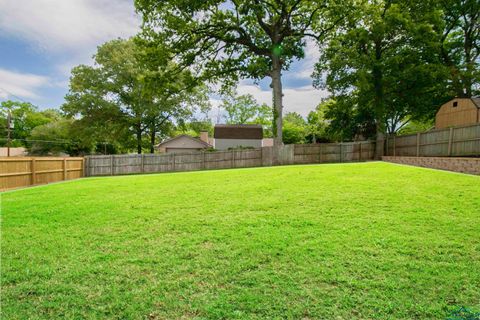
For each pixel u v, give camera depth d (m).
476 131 11.48
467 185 5.89
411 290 2.18
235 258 2.82
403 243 3.05
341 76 19.98
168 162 20.14
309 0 17.72
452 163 9.62
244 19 18.48
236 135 30.84
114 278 2.49
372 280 2.33
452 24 20.81
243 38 19.23
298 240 3.23
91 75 28.81
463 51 21.97
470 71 18.52
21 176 11.79
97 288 2.34
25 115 47.66
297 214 4.29
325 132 28.17
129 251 3.08
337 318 1.88
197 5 16.58
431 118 22.86
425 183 6.30
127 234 3.65
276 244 3.13
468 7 19.66
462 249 2.88
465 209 4.23
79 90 28.98
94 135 29.75
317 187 6.36
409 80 18.20
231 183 7.61
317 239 3.24
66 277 2.53
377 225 3.65
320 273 2.47
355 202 4.85
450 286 2.21
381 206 4.54
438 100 20.48
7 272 2.64
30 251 3.14
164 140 33.84
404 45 18.30
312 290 2.22
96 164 18.97
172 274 2.54
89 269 2.67
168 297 2.18
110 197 6.23
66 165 15.81
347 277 2.38
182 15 17.28
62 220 4.39
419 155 15.19
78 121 29.52
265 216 4.24
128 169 19.69
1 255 3.04
